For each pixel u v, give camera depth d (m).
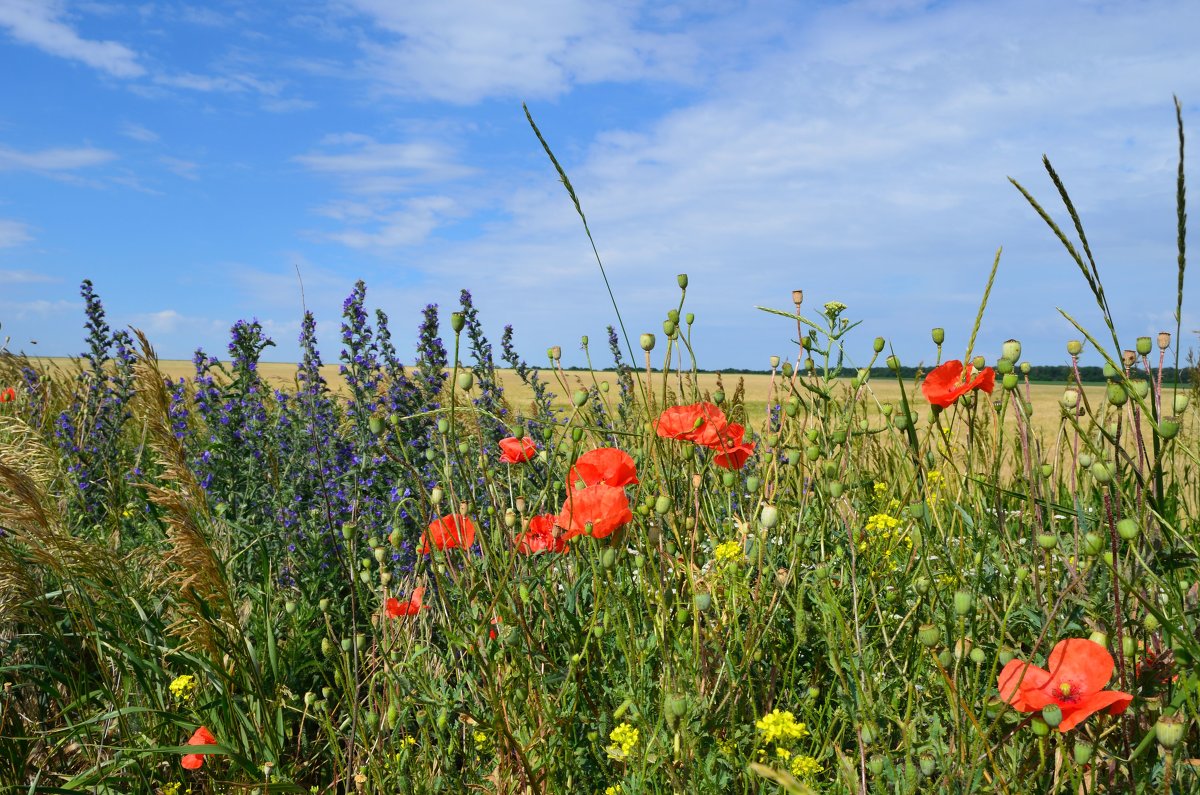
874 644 2.13
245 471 5.02
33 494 2.86
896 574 2.42
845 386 2.59
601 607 2.39
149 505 4.20
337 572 3.98
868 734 1.58
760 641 2.02
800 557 2.02
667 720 1.65
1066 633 1.79
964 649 1.56
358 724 2.35
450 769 2.22
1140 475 1.61
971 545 2.29
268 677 3.10
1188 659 1.35
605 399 2.82
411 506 4.24
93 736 2.96
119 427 6.26
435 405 5.37
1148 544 1.72
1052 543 1.79
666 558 2.24
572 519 2.02
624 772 1.92
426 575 2.75
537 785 1.88
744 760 1.77
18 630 3.32
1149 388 1.76
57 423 6.03
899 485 3.00
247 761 2.41
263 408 5.91
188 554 2.72
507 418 5.23
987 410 2.96
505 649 2.17
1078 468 2.14
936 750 1.61
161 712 2.58
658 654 2.19
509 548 2.43
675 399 3.15
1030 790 1.53
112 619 3.04
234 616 2.82
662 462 2.78
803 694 2.11
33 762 2.91
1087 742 1.52
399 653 2.59
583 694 2.16
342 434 5.23
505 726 1.88
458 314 2.26
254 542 3.64
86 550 2.93
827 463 2.10
